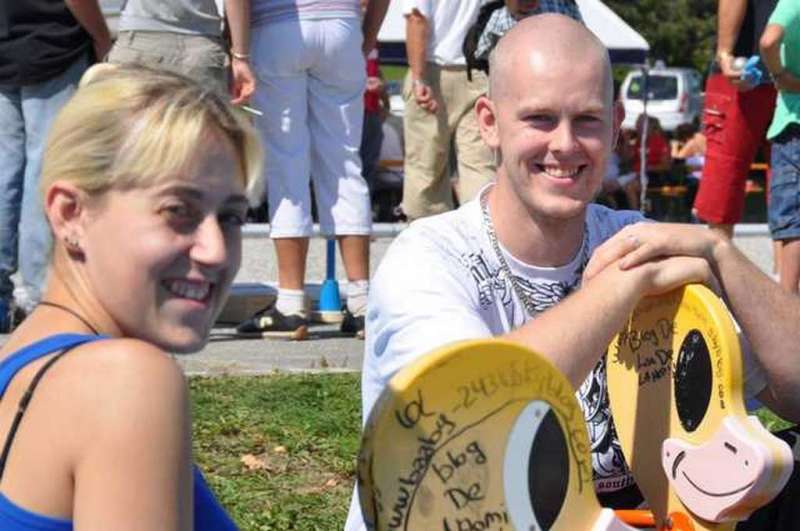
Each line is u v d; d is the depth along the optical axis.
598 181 4.50
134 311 3.19
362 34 10.30
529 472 3.44
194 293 3.21
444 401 3.31
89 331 3.21
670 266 4.02
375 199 23.86
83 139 3.15
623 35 18.12
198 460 7.22
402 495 3.27
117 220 3.16
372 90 18.64
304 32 9.75
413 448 3.28
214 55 9.74
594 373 4.49
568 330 3.95
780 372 4.32
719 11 10.77
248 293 11.12
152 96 3.16
